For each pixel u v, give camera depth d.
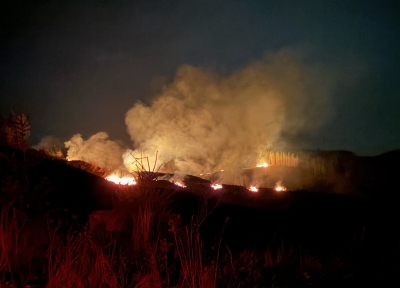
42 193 5.27
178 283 4.46
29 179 5.76
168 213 6.82
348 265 6.25
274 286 5.10
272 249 6.93
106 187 7.52
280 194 13.30
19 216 4.66
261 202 11.81
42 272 4.26
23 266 4.35
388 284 5.89
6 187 4.77
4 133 7.07
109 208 6.53
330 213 10.85
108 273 4.21
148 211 6.32
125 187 7.07
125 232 6.03
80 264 4.41
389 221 10.35
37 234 4.81
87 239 4.68
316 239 8.02
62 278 3.93
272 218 9.57
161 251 5.20
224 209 9.76
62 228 5.20
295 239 7.89
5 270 4.06
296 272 5.61
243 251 6.32
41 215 4.92
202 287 4.38
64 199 6.03
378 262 6.55
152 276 4.35
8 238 4.42
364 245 7.36
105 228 5.86
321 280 5.60
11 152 6.49
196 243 5.30
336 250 7.18
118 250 5.18
